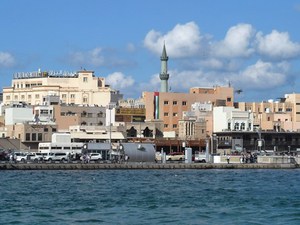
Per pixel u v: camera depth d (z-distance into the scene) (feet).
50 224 316.60
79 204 393.29
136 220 331.16
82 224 317.63
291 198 434.30
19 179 590.55
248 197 439.22
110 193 460.96
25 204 391.65
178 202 406.62
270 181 589.32
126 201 410.11
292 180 604.49
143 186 523.70
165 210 368.89
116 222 324.39
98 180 587.68
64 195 444.96
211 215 350.64
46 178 608.19
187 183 558.56
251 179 614.75
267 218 341.21
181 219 335.47
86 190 484.33
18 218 333.83
